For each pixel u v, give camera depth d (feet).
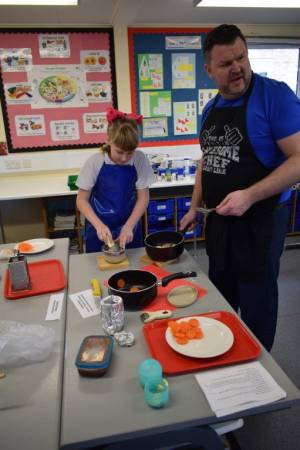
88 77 11.05
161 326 3.52
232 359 2.99
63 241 6.22
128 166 5.81
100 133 11.62
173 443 2.53
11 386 2.80
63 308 3.96
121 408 2.56
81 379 2.87
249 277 4.83
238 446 4.59
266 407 2.55
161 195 11.58
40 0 8.24
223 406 2.54
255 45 12.14
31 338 3.21
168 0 8.77
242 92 4.49
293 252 11.55
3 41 10.32
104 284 4.52
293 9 9.87
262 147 4.45
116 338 3.33
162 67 11.41
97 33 10.70
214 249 5.14
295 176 4.14
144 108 11.66
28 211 12.03
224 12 10.07
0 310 3.96
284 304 8.48
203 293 4.19
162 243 5.45
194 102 11.99
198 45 11.45
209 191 5.15
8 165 11.29
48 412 2.53
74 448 2.31
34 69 10.69
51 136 11.35
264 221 4.63
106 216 6.02
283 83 4.37
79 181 5.89
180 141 12.27
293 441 4.92
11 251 5.58
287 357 6.63
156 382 2.67
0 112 10.89
